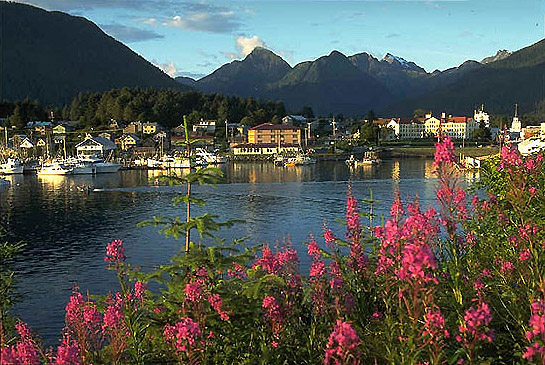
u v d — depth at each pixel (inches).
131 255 1186.6
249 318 251.6
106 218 1792.6
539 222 251.3
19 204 2187.5
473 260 256.5
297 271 276.8
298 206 2001.7
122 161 4803.2
